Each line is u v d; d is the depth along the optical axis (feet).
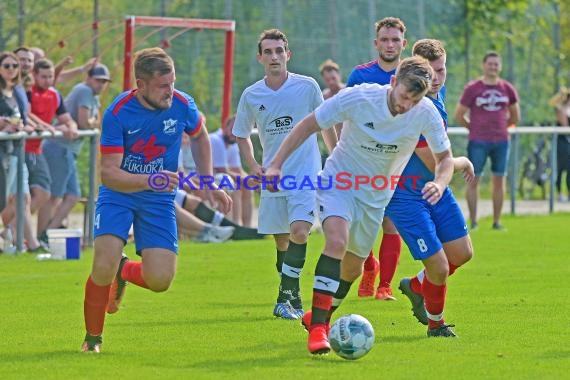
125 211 61.67
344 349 59.67
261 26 181.98
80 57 169.99
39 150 117.19
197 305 82.64
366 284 86.07
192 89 179.11
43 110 117.70
